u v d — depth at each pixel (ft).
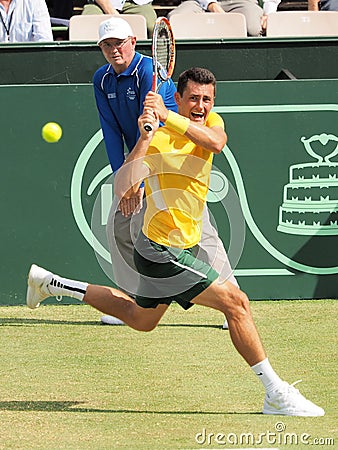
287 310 77.61
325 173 82.07
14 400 51.80
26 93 80.07
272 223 81.97
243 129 81.35
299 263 82.38
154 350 64.08
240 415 48.70
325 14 98.32
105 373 57.88
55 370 58.65
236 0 102.83
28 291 53.83
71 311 78.59
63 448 43.19
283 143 81.61
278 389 48.60
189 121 47.06
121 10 102.99
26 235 80.79
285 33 98.37
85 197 80.84
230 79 85.71
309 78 86.38
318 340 66.44
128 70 65.72
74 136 80.53
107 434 45.37
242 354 48.85
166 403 51.13
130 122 67.31
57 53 84.89
